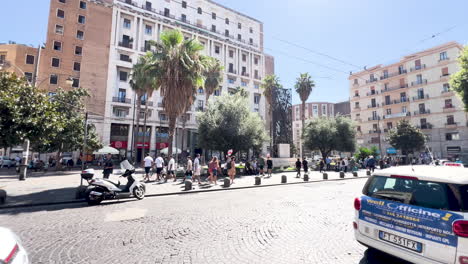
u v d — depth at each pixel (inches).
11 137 293.0
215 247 148.3
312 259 130.8
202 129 810.8
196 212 242.1
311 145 1179.3
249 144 787.4
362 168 1095.0
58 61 1321.4
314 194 360.8
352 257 133.3
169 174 575.5
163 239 162.9
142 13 1547.7
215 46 1876.2
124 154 1411.2
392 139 1441.9
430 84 1632.6
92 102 1353.3
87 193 286.2
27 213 242.7
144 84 973.8
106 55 1428.4
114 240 160.7
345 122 1165.7
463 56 559.5
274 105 1081.4
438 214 98.7
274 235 171.5
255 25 2178.9
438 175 107.7
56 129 356.5
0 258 77.2
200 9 1834.4
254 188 442.0
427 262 98.3
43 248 145.8
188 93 588.7
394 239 112.7
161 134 1526.8
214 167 479.5
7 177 619.2
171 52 580.4
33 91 343.9
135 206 275.3
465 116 1456.7
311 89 1391.5
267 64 2260.1
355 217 135.9
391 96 1872.5
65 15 1353.3
